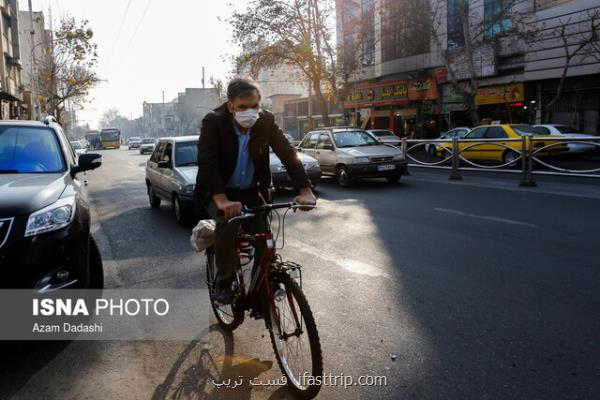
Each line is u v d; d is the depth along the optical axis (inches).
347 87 1091.3
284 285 116.7
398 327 146.9
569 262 204.8
